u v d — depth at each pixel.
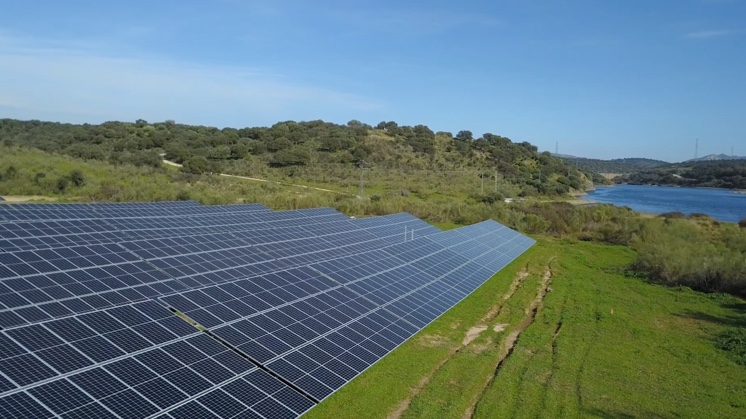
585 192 173.25
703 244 56.22
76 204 39.53
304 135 155.62
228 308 20.72
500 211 81.31
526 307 37.75
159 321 17.77
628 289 44.50
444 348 28.47
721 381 26.17
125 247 26.53
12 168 74.06
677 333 33.59
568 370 26.44
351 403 21.30
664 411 22.67
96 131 139.88
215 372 15.94
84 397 13.00
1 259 20.23
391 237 45.59
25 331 14.84
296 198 80.44
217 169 111.06
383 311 25.92
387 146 153.88
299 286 25.64
